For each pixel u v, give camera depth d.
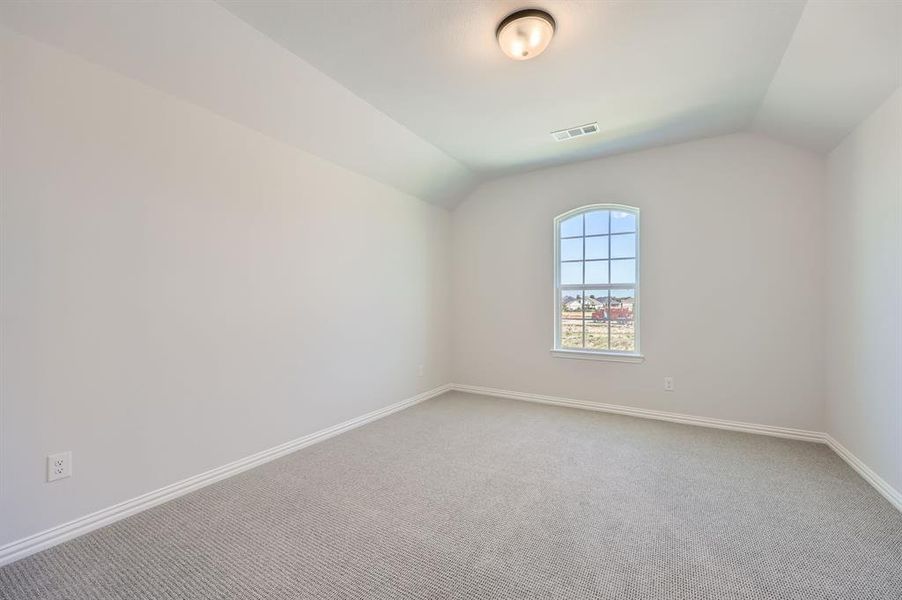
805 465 2.70
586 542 1.85
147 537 1.91
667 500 2.23
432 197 4.53
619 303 4.02
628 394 3.92
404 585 1.57
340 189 3.46
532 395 4.45
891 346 2.24
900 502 2.12
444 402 4.39
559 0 1.89
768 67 2.44
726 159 3.49
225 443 2.58
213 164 2.52
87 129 1.97
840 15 1.87
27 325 1.79
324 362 3.29
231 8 1.93
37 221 1.82
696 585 1.56
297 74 2.46
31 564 1.71
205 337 2.48
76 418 1.94
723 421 3.51
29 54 1.79
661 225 3.75
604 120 3.18
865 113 2.44
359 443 3.16
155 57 2.09
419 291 4.44
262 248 2.82
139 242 2.17
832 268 3.02
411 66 2.44
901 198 2.15
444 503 2.21
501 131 3.38
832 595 1.50
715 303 3.55
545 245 4.36
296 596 1.52
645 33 2.13
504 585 1.57
